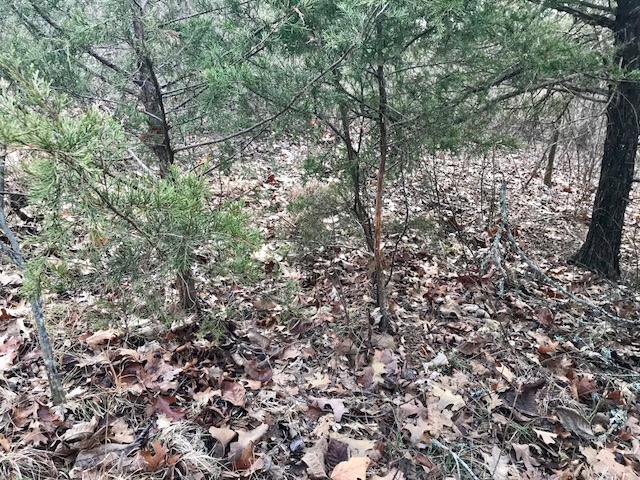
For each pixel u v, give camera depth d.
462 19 2.79
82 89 2.84
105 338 3.07
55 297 3.39
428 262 5.27
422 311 4.26
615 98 5.16
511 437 2.97
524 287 5.00
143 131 3.00
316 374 3.28
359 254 5.01
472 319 4.23
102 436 2.45
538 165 7.15
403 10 2.58
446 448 2.75
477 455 2.82
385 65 3.09
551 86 4.45
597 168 8.51
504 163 10.16
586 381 3.51
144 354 3.03
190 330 3.25
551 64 3.21
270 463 2.49
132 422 2.61
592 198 8.78
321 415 2.90
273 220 5.28
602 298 5.09
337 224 4.09
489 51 3.12
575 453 2.94
